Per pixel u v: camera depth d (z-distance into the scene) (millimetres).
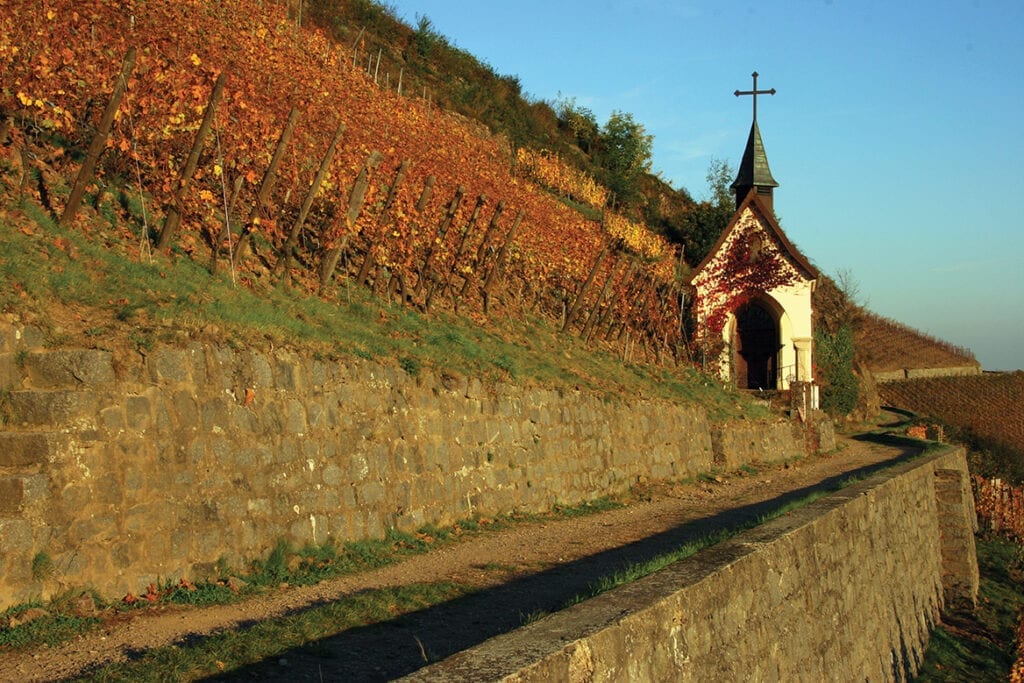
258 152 14812
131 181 13102
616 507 15516
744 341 32719
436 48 46375
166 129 12672
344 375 10641
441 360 13164
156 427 8133
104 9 16938
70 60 11992
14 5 11867
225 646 5934
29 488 6934
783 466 22297
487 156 34188
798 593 8266
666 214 49719
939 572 17094
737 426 21938
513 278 22094
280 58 23219
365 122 22797
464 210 20766
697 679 5926
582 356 20484
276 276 13305
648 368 23797
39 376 7641
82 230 10898
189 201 12398
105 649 6223
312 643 6207
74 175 12055
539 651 4480
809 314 31312
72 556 7184
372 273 16422
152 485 7992
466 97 43094
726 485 18875
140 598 7516
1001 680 13719
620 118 51281
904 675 12211
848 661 9547
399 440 11352
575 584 9016
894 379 58844
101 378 7773
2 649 6129
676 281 32281
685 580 6188
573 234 27609
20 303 7953
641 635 5297
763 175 37906
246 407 9125
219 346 9039
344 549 9914
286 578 8680
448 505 12164
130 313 8812
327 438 10109
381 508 10758
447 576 9211
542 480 14484
